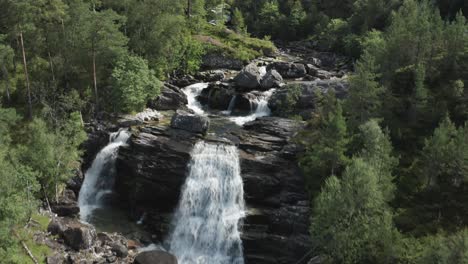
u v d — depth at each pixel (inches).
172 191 2282.2
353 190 1572.3
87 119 2711.6
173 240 2155.5
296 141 2362.2
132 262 1907.0
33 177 1942.7
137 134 2506.2
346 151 2059.5
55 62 2787.9
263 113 3034.0
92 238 1953.7
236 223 2080.5
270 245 1977.1
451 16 4311.0
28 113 2645.2
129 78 2780.5
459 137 1827.0
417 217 1829.5
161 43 3208.7
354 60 4244.6
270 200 2142.0
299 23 5944.9
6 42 2696.9
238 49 4254.4
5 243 1628.9
